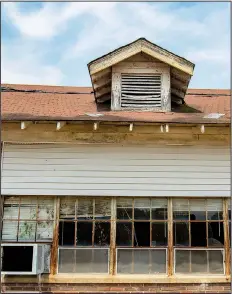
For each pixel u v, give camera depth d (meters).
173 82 8.55
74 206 7.39
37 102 9.06
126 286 7.06
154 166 7.40
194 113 8.11
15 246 6.88
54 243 7.23
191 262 7.27
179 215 7.41
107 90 8.75
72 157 7.39
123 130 7.36
